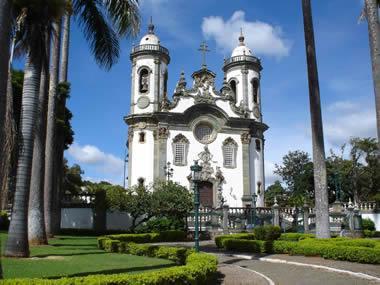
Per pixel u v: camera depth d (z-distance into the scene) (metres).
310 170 71.69
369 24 16.52
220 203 50.31
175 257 16.81
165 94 55.75
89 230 37.53
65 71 31.36
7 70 9.45
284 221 41.78
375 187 62.66
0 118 9.25
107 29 18.31
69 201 40.56
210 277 11.86
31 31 15.70
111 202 37.44
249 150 53.91
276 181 83.38
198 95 52.59
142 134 52.16
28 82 15.73
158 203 35.78
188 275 10.12
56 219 32.03
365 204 46.56
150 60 54.62
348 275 13.79
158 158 50.47
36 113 15.74
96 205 39.03
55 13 16.16
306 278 13.54
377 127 15.67
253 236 28.17
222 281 12.82
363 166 62.44
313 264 16.36
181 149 51.31
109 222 39.69
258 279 13.20
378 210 45.09
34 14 15.70
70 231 37.22
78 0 18.16
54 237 28.78
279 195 75.81
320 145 21.53
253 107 56.94
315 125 21.61
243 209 41.03
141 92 54.22
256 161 54.41
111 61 18.59
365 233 37.97
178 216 36.41
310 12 22.45
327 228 21.09
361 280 12.77
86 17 18.22
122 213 40.19
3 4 9.45
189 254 15.44
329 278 13.37
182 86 53.16
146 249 18.88
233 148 52.84
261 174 54.25
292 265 16.75
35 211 20.50
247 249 22.59
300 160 75.38
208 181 51.03
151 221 36.03
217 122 52.88
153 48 54.84
